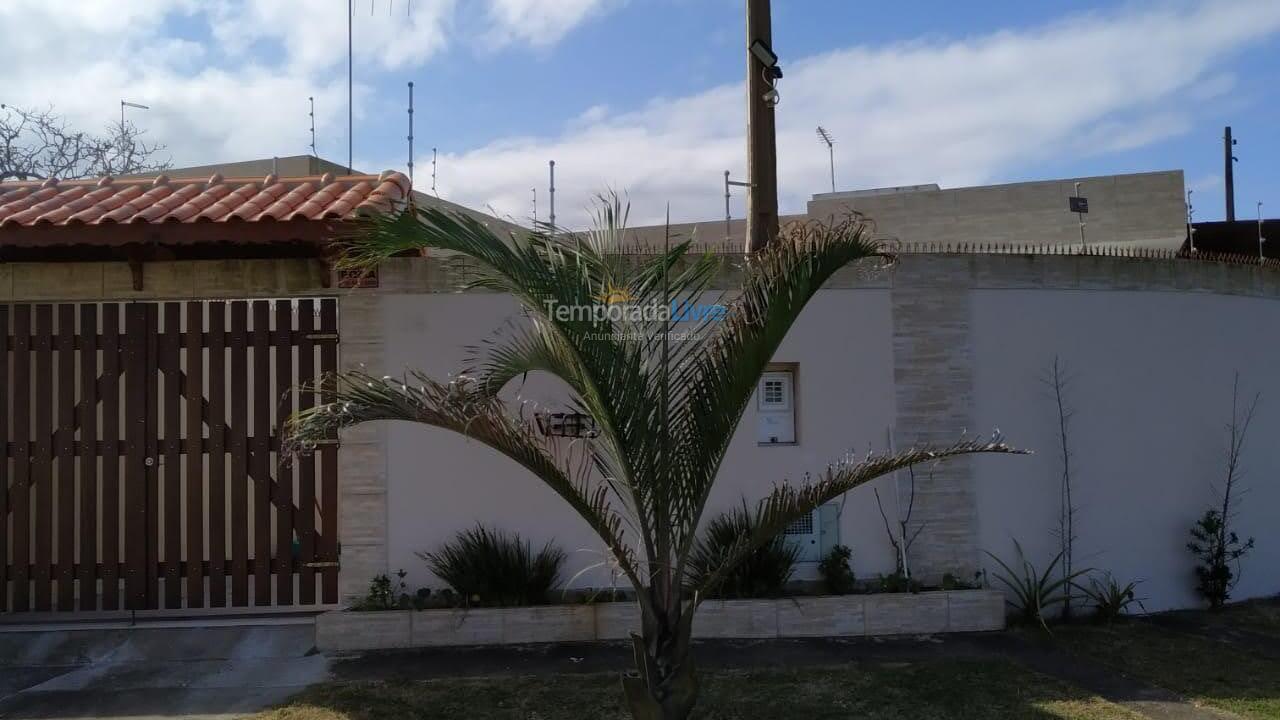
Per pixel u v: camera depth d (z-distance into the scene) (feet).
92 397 25.82
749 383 15.88
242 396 25.61
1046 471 26.55
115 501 25.64
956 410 26.32
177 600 25.41
